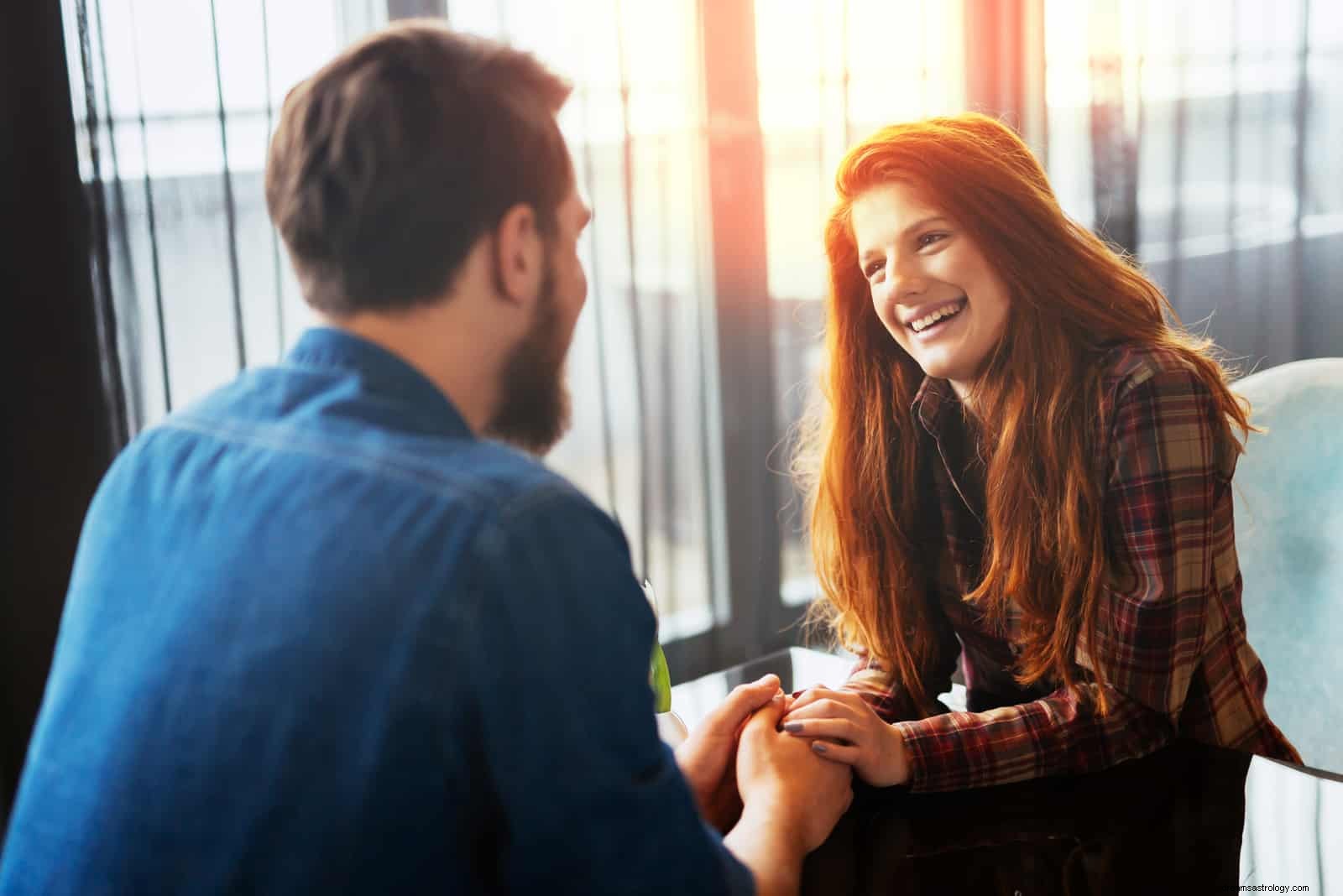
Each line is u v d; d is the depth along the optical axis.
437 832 0.64
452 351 0.76
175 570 0.72
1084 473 1.18
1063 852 0.97
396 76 0.74
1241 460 1.53
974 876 0.94
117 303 2.04
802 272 2.91
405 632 0.64
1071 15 3.24
